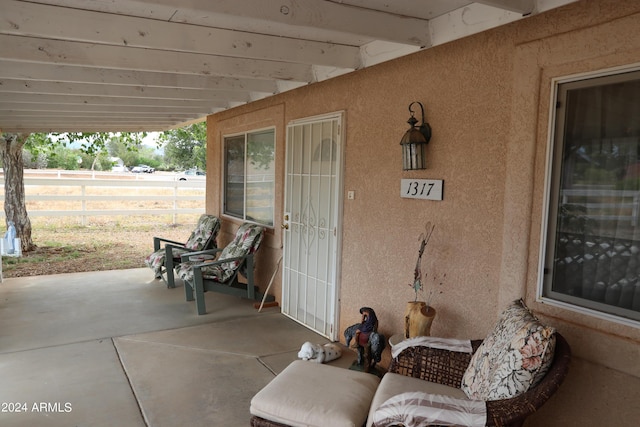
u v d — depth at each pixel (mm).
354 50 3398
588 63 2129
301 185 4430
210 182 6863
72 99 4840
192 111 5957
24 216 7879
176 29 2834
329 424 2000
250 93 5094
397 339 3057
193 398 2949
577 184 2230
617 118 2068
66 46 3123
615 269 2105
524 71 2391
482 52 2662
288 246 4668
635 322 1991
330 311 4023
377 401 2064
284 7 2383
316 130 4188
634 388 1985
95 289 5637
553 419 2281
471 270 2760
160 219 11859
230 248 5227
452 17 2643
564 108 2254
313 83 4180
